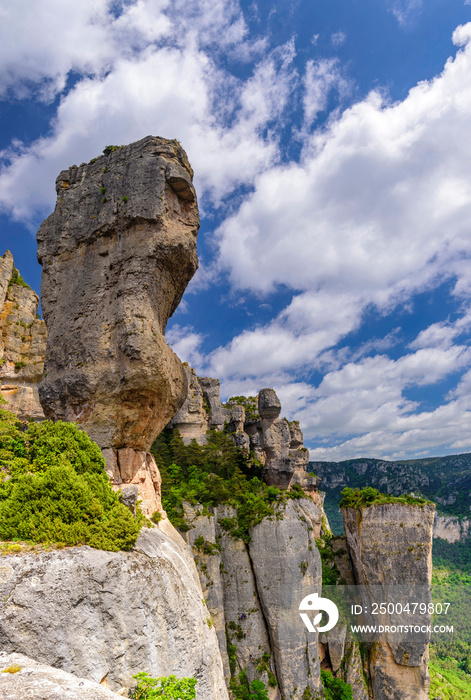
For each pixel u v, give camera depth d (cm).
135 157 2897
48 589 1471
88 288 2812
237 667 4606
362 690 5062
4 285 4806
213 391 8862
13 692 988
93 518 1811
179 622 1902
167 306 2969
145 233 2705
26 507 1711
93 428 2567
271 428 8081
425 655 5094
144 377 2505
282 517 4981
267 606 4759
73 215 3002
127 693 1534
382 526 5438
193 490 5178
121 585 1656
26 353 4822
